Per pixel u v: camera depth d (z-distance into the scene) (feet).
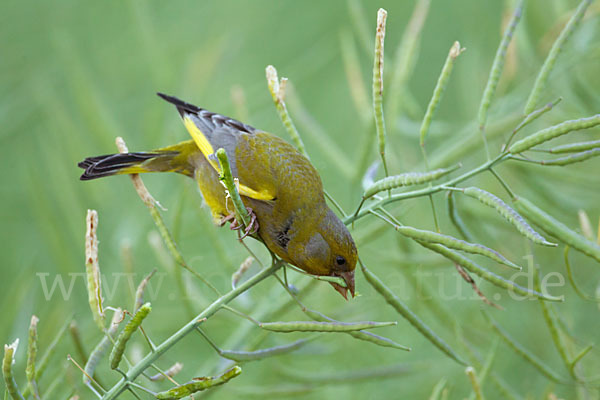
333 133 50.55
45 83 46.42
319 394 36.81
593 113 33.53
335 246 26.45
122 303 33.91
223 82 49.44
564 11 37.83
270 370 33.88
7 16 49.32
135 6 41.78
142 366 19.53
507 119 32.60
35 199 35.86
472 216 33.63
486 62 43.78
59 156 38.45
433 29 54.44
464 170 39.63
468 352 30.30
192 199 29.94
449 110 53.16
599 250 20.06
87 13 50.83
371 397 37.19
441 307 31.42
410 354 37.73
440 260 32.09
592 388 25.72
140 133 43.68
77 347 22.81
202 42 48.98
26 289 33.32
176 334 20.02
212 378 18.08
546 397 28.27
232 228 28.55
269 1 54.29
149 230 35.99
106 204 37.86
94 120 38.73
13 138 45.91
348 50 34.83
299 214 26.89
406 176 20.15
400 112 35.47
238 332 29.12
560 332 26.86
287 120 23.72
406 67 31.65
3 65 47.62
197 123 29.76
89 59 49.26
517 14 21.18
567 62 34.17
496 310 38.47
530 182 33.14
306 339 22.11
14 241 42.60
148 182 38.22
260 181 27.43
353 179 31.09
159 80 41.50
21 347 30.94
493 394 36.27
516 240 38.14
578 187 35.78
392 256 32.32
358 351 37.47
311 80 52.26
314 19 54.44
